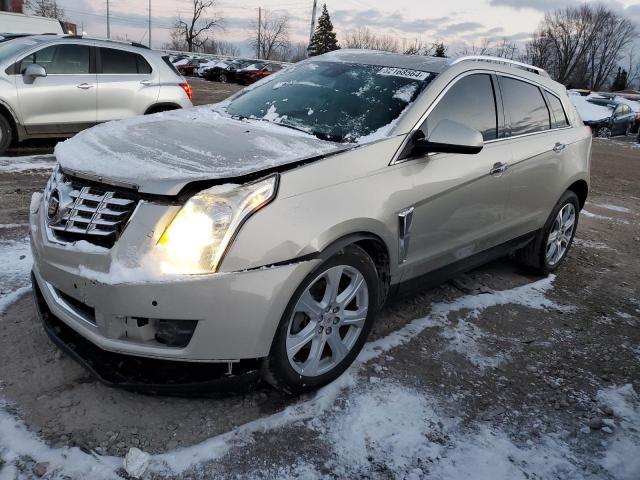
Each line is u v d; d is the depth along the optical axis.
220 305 2.44
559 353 3.72
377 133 3.26
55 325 2.90
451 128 3.21
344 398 2.94
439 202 3.46
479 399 3.10
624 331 4.16
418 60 3.98
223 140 3.05
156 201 2.46
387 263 3.22
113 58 8.67
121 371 2.58
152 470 2.35
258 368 2.67
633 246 6.59
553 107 4.81
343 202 2.82
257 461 2.46
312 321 2.84
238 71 32.97
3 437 2.43
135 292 2.38
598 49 79.62
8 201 5.81
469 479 2.49
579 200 5.33
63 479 2.26
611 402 3.20
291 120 3.59
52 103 8.09
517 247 4.61
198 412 2.74
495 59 4.23
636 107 24.78
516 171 4.14
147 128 3.30
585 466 2.66
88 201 2.64
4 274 3.95
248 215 2.49
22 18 14.75
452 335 3.76
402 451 2.62
